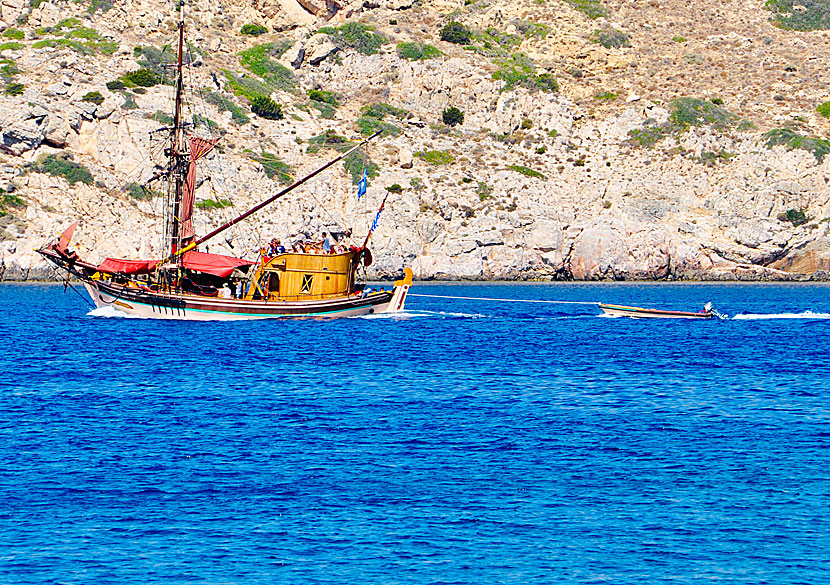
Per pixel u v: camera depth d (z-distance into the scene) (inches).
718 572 3885.3
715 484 5000.0
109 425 6264.8
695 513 4544.8
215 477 5068.9
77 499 4690.0
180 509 4557.1
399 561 3973.9
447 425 6363.2
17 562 3944.4
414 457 5511.8
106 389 7677.2
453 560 3986.2
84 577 3811.5
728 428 6314.0
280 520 4424.2
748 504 4675.2
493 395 7544.3
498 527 4352.9
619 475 5162.4
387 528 4335.6
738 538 4234.7
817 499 4751.5
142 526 4338.1
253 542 4163.4
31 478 5017.2
